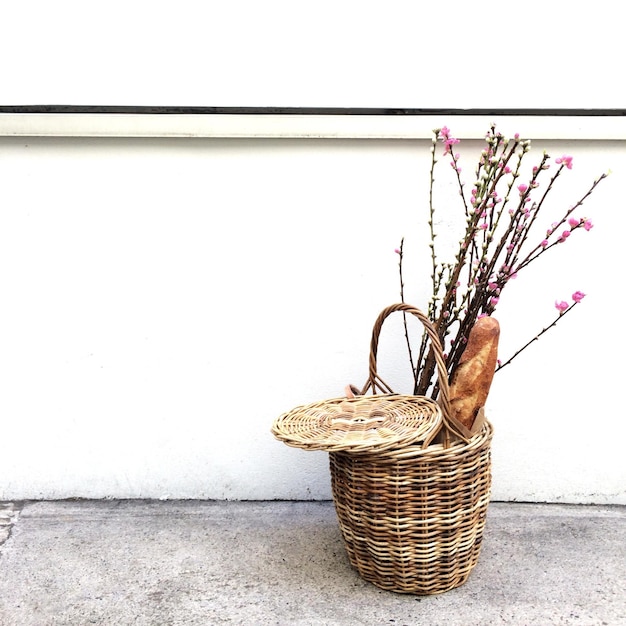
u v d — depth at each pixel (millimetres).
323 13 2004
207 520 2090
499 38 1999
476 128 1999
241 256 2094
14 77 2031
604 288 2064
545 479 2143
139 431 2164
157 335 2129
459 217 2053
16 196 2082
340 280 2092
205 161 2061
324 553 1943
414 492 1713
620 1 1976
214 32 2016
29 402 2156
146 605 1775
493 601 1774
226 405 2148
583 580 1835
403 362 2111
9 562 1919
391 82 2021
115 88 2033
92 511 2131
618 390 2100
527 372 2102
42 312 2125
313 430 1736
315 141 2041
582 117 1981
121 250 2100
